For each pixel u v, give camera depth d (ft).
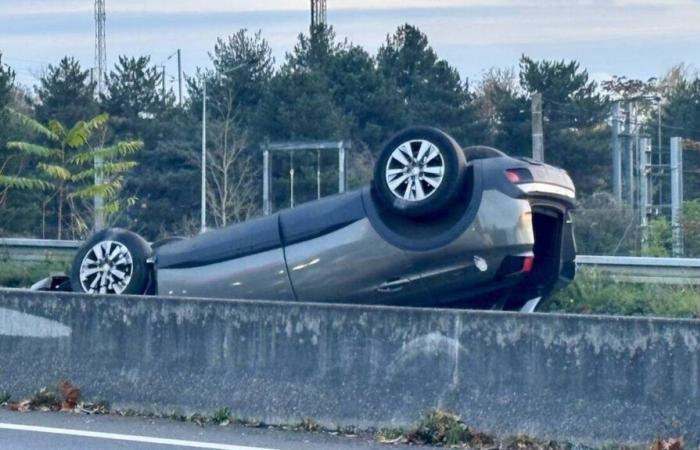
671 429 61.05
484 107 404.16
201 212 314.35
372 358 67.15
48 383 74.08
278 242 87.66
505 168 81.35
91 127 195.21
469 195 81.25
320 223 86.22
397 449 63.26
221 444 63.21
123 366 72.54
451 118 368.68
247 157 341.62
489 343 64.95
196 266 90.07
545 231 87.56
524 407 63.77
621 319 62.90
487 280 81.97
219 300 71.00
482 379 64.85
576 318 63.57
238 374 69.87
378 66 410.11
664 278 129.39
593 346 63.10
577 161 360.28
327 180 327.67
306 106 336.90
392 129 374.84
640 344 62.39
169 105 386.32
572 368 63.31
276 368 69.10
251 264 88.12
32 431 66.08
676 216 237.25
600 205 268.00
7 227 257.55
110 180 241.76
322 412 67.56
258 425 68.64
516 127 367.04
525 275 82.28
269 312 69.72
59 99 353.92
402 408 65.98
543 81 370.94
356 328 67.72
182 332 71.51
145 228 328.70
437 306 84.74
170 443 63.26
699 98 431.43
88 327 73.82
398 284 83.66
